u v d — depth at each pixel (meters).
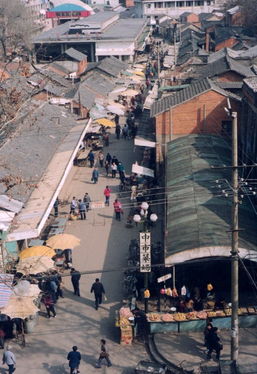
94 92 62.28
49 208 31.44
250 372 19.80
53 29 111.12
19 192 32.75
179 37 103.25
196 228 27.58
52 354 24.83
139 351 24.83
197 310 26.47
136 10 157.75
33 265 28.05
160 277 27.05
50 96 58.25
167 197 32.34
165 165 38.62
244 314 25.50
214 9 146.62
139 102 65.50
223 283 27.81
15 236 28.55
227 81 51.28
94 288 27.80
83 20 110.88
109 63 78.06
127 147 53.16
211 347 23.45
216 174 34.47
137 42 102.56
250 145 38.22
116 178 45.66
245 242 26.30
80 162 48.75
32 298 25.55
